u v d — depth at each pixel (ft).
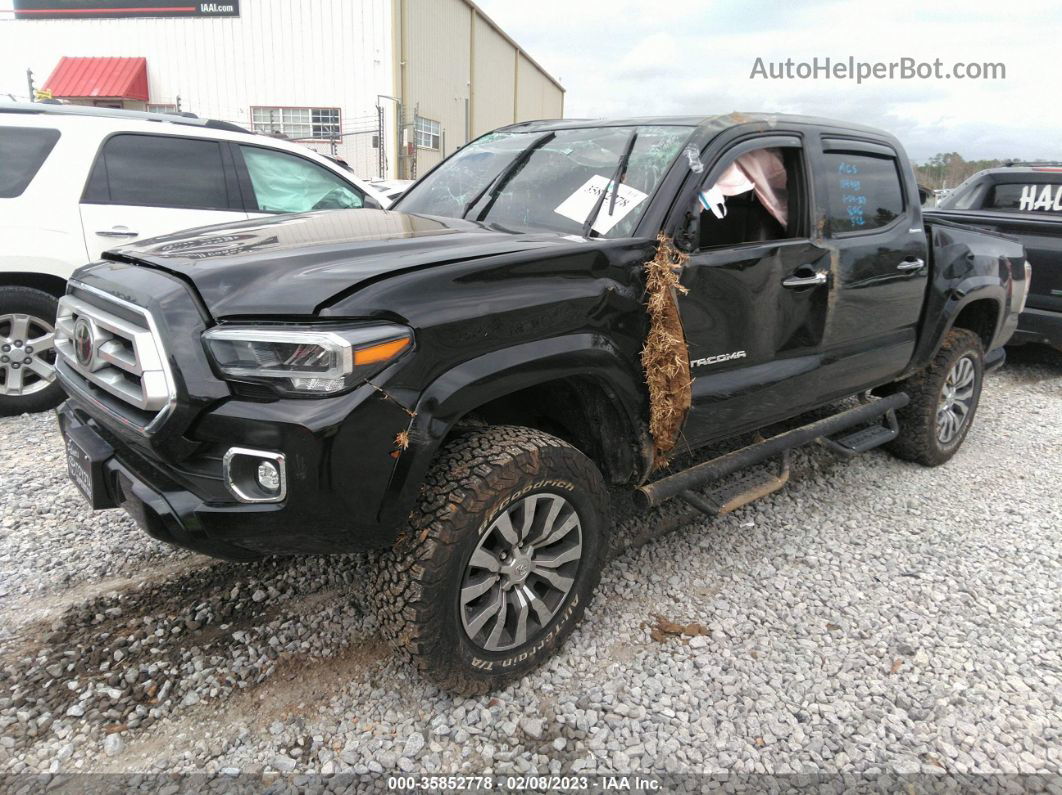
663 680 8.89
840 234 11.94
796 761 7.79
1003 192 24.79
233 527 6.92
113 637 9.14
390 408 6.91
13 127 16.07
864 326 12.66
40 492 12.73
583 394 9.23
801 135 11.51
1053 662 9.54
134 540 11.35
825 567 11.64
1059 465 16.63
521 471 7.88
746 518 13.16
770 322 10.84
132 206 16.99
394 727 7.97
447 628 7.72
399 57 74.18
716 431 10.49
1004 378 24.67
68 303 8.70
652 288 8.96
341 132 73.87
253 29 71.46
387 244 8.32
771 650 9.53
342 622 9.63
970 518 13.65
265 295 7.04
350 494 6.89
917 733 8.23
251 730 7.83
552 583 8.68
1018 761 7.91
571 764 7.61
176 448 7.00
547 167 11.07
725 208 10.25
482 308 7.48
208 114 73.41
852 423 13.30
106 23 71.72
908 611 10.52
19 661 8.61
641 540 12.12
